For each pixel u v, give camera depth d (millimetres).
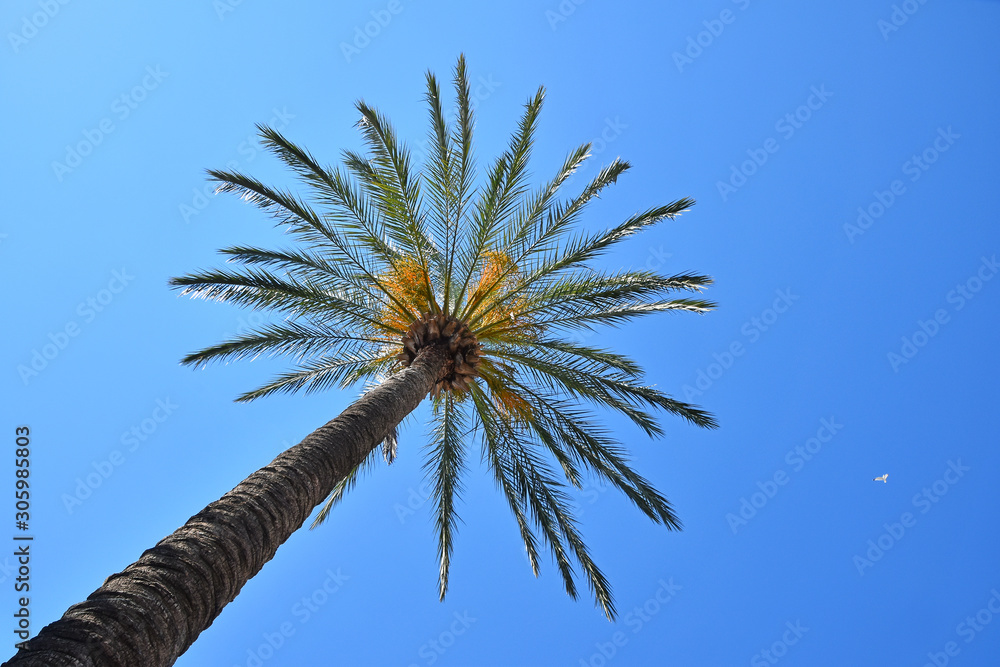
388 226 12109
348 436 8305
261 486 6570
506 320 13094
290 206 11602
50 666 3922
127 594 4688
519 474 13234
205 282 11164
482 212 12469
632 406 12852
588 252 12375
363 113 11648
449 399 13773
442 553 13570
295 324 12859
